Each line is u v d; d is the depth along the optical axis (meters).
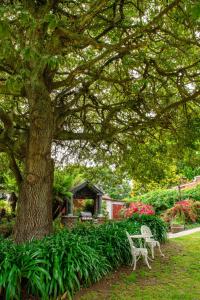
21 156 8.71
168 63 8.62
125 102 9.16
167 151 10.38
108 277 7.27
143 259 9.17
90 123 9.88
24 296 5.56
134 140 10.56
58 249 6.12
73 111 9.18
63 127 10.02
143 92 9.06
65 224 15.35
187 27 6.90
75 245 6.48
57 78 10.26
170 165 11.26
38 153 7.85
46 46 5.69
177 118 9.32
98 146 10.50
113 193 40.72
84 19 5.69
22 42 5.19
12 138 8.58
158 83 9.61
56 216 16.67
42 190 7.86
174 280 7.40
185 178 29.42
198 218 20.03
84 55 8.81
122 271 7.96
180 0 5.47
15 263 5.68
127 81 8.62
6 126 8.16
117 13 7.77
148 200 25.23
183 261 9.17
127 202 28.36
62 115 8.84
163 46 7.98
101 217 18.75
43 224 7.72
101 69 8.21
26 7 5.91
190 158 9.98
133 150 10.85
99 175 12.60
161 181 11.26
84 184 18.98
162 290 6.66
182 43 7.49
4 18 3.85
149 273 7.91
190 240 12.59
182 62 8.90
